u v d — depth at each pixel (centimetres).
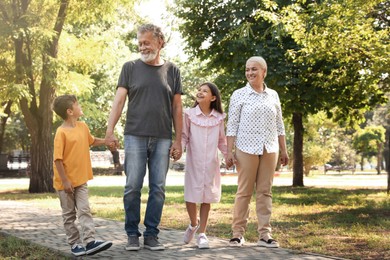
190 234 641
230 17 1881
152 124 606
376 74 1088
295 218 964
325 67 1691
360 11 1080
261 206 632
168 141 618
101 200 1415
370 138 5466
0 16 1697
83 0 1875
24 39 1733
